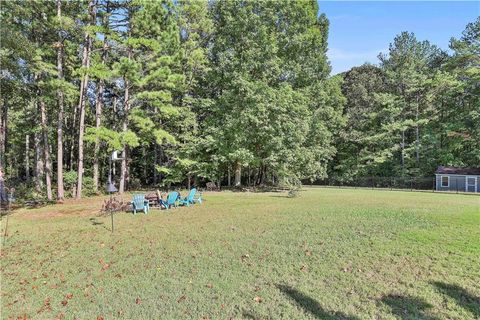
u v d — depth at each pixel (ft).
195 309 16.02
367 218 36.68
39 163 81.10
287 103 84.12
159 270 21.30
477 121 106.63
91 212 47.42
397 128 120.57
